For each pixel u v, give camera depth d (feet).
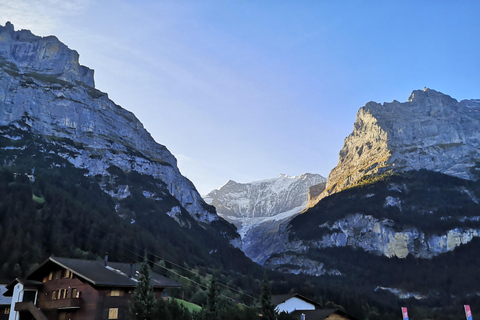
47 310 256.52
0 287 308.19
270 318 257.14
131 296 237.66
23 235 593.01
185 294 522.06
